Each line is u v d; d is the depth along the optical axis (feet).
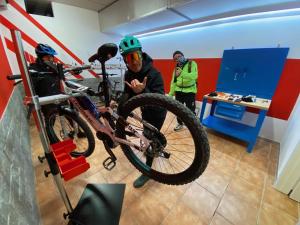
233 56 8.04
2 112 3.56
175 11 7.73
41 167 5.48
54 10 10.95
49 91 5.41
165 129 8.09
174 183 3.09
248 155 6.55
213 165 5.87
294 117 6.39
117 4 10.71
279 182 4.68
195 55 10.28
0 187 2.23
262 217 3.95
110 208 4.02
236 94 8.20
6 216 2.06
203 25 9.27
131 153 3.79
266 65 7.11
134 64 3.47
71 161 3.90
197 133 2.33
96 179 5.02
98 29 13.37
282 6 5.91
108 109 3.54
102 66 3.21
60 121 5.60
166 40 11.96
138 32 12.80
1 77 4.79
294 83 6.82
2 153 2.77
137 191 4.62
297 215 4.01
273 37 7.05
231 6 6.77
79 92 3.30
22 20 9.89
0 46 6.52
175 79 8.47
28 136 6.60
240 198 4.47
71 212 3.61
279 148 7.15
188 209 4.11
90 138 5.09
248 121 8.50
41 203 4.16
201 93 10.39
